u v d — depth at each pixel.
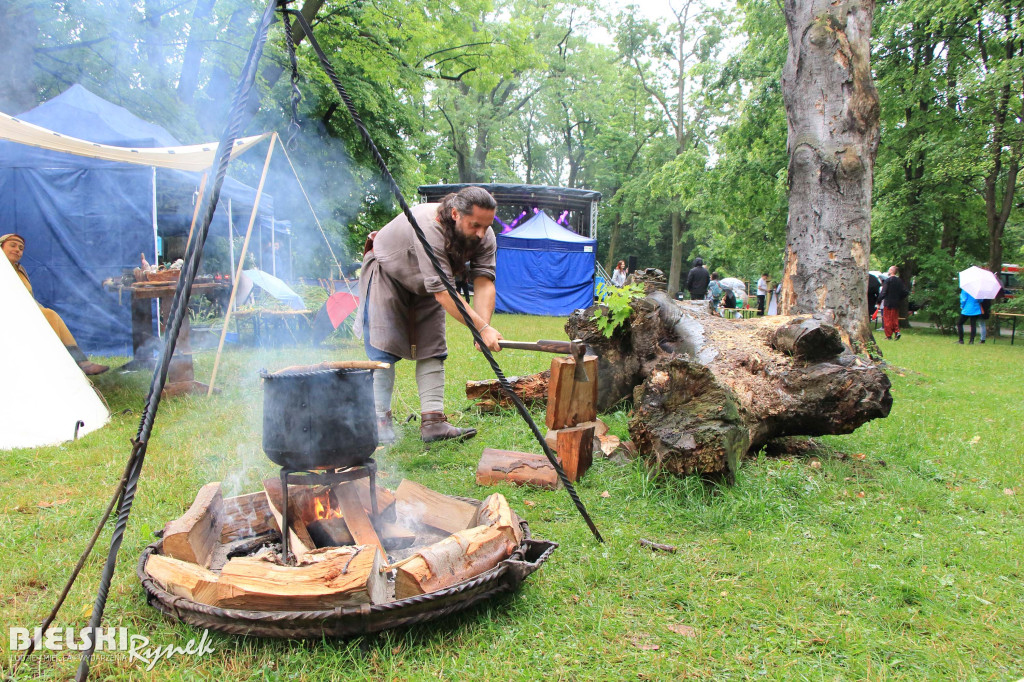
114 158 6.10
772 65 19.25
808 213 7.75
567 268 18.75
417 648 2.02
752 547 2.86
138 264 8.87
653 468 3.61
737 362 4.32
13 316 4.70
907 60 18.56
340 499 2.61
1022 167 18.02
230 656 1.95
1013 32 15.32
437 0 17.67
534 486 3.66
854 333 7.67
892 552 2.87
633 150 40.88
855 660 2.03
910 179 19.98
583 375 3.63
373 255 4.40
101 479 3.61
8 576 2.41
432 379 4.59
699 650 2.05
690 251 47.66
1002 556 2.82
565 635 2.13
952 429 5.23
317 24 15.84
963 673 1.98
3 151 8.16
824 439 4.77
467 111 33.28
